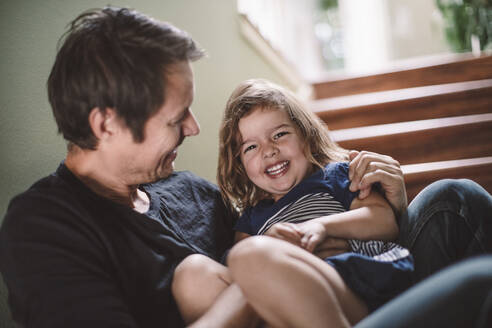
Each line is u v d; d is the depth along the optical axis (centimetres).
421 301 57
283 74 291
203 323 72
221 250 114
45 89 105
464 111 261
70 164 91
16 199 80
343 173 122
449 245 98
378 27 520
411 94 277
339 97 328
